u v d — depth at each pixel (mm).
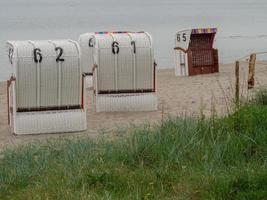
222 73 43969
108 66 28438
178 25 113812
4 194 15297
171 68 51938
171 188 14836
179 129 18562
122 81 28734
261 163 16266
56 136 24391
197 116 22297
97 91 28703
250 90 32094
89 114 28734
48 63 24578
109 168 16141
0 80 47344
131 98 28938
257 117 18828
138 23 121688
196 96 33625
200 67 43812
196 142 17500
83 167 16188
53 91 24906
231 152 16812
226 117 19953
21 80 24500
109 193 14453
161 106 30703
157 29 104062
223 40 78750
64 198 14133
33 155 18406
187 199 14117
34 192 14820
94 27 109688
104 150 17719
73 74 24969
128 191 14711
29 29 104500
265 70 44531
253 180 14477
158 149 17125
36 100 24875
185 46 43438
